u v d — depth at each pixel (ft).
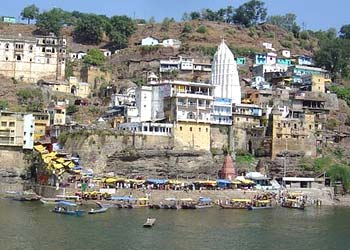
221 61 643.04
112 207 434.30
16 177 531.91
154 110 586.45
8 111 555.69
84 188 466.29
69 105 634.43
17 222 354.33
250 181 509.35
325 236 346.13
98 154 527.40
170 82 573.74
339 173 542.98
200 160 537.24
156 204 449.89
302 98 639.35
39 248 287.69
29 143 541.75
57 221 363.35
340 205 514.68
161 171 525.75
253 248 306.55
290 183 536.01
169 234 333.01
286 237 339.16
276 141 567.59
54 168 490.90
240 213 428.15
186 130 553.64
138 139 536.01
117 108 606.55
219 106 577.02
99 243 303.27
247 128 586.45
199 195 477.36
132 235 326.44
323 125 628.69
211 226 364.58
